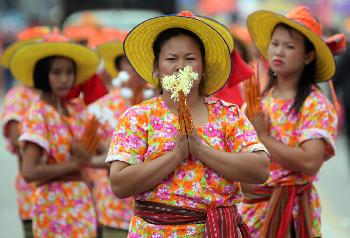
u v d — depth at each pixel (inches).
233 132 439.2
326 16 2637.8
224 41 436.5
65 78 621.3
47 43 619.2
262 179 432.8
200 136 434.9
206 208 430.0
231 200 437.7
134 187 423.8
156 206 429.4
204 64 445.7
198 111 440.1
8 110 745.6
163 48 438.0
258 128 543.5
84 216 618.8
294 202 555.5
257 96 543.8
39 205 614.9
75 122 620.7
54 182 614.2
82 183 622.5
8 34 3036.4
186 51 435.2
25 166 602.9
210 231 425.7
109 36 892.6
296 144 555.5
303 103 555.8
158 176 422.0
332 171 1387.8
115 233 685.9
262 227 560.4
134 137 433.7
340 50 589.3
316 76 573.0
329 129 551.8
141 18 1643.7
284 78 568.1
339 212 1052.5
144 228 431.5
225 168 423.5
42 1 4515.3
